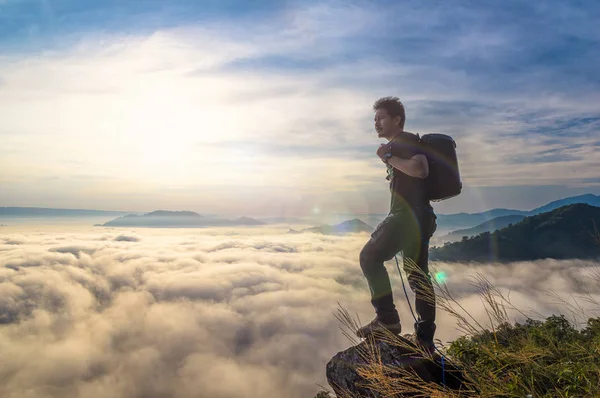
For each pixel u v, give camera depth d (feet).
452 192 11.19
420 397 8.88
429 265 11.18
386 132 11.79
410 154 11.03
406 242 11.24
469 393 8.73
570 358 9.09
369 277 11.52
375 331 10.98
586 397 7.74
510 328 9.55
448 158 11.21
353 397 10.42
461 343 10.16
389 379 8.79
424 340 10.72
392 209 11.59
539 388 8.47
